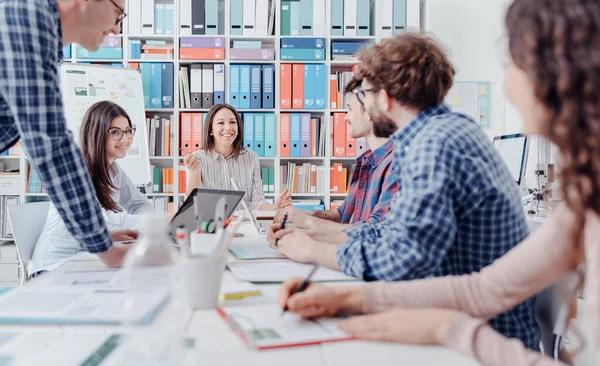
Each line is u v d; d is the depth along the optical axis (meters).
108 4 1.10
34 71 0.93
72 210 1.00
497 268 0.74
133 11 3.77
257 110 3.79
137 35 3.78
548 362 0.57
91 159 2.00
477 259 0.94
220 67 3.77
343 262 1.00
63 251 1.82
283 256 1.25
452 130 0.93
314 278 0.99
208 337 0.65
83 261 1.17
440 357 0.59
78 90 3.48
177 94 3.79
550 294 0.96
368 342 0.65
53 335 0.64
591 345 0.91
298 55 3.80
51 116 0.97
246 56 3.80
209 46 3.77
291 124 3.82
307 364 0.57
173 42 3.98
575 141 0.57
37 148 0.95
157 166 4.04
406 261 0.85
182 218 1.43
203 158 3.18
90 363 0.55
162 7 3.79
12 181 3.68
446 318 0.64
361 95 1.23
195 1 3.79
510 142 3.05
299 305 0.72
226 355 0.59
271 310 0.78
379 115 1.14
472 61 4.09
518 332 0.92
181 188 3.82
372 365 0.57
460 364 0.57
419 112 1.08
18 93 0.93
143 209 2.50
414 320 0.65
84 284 0.91
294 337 0.65
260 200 3.24
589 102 0.56
